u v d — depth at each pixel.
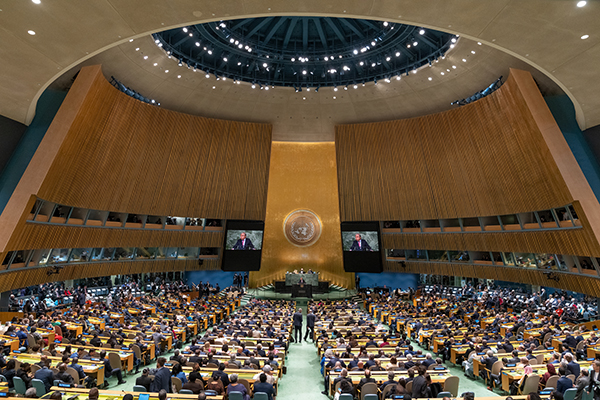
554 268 16.81
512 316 16.59
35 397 5.86
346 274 28.23
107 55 16.47
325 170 29.25
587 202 13.65
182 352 10.20
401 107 23.28
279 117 25.36
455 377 7.99
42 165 14.38
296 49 20.98
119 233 20.06
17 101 13.47
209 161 23.41
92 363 8.70
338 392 7.60
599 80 11.79
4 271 13.88
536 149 15.70
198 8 10.20
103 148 17.70
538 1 9.04
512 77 15.48
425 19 10.66
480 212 20.03
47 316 14.41
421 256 23.69
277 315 16.03
